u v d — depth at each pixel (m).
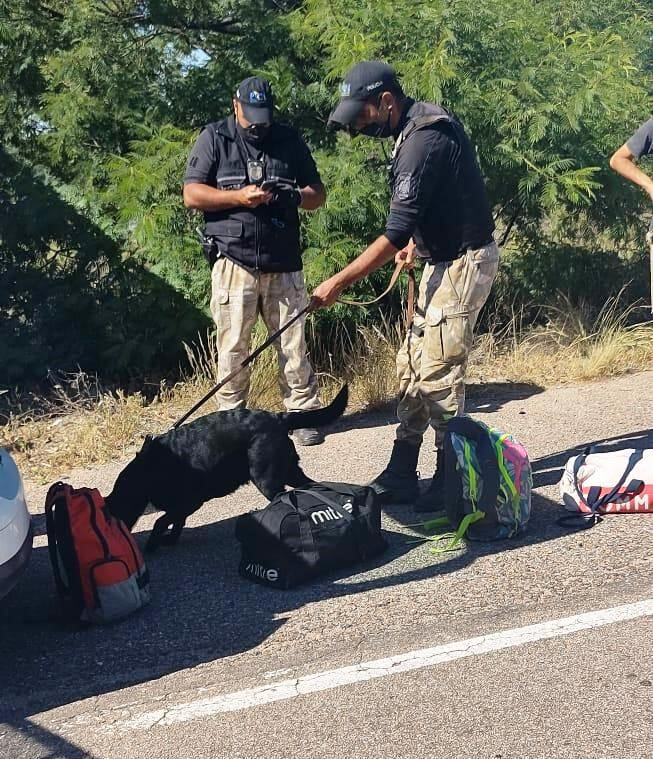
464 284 4.66
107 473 6.39
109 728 3.27
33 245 8.95
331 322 8.34
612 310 8.92
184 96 9.16
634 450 5.00
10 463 3.92
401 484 5.15
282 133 6.17
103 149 9.45
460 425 4.58
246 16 9.29
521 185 8.62
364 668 3.51
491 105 8.52
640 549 4.32
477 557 4.40
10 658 3.82
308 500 4.39
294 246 6.38
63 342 8.91
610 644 3.53
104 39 9.30
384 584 4.20
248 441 4.64
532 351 8.52
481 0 8.95
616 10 12.26
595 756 2.89
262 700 3.35
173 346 8.73
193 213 8.40
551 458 5.82
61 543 3.99
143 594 4.13
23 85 9.97
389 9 8.74
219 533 5.06
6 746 3.21
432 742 3.02
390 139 8.34
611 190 9.02
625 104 9.21
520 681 3.33
